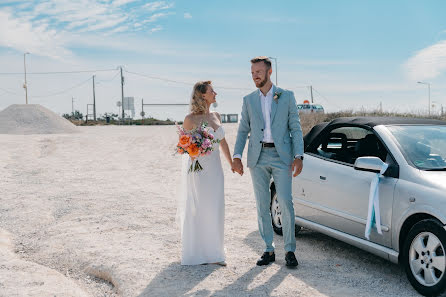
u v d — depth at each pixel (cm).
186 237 505
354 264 512
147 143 2108
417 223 419
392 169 459
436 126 532
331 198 532
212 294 417
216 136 515
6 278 452
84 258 525
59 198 884
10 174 1197
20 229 667
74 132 3212
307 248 574
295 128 494
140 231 645
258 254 546
